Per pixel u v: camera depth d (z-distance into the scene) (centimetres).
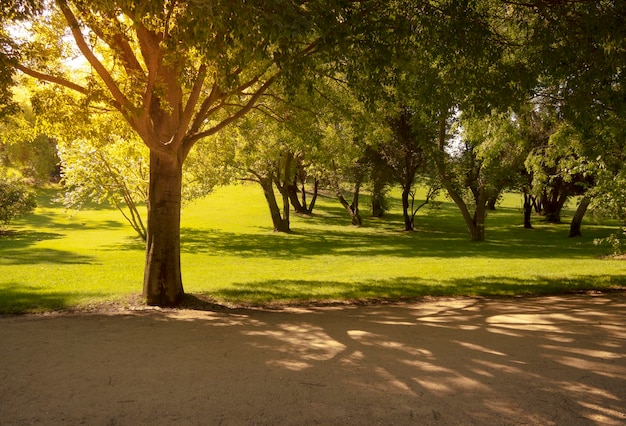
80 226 3866
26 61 981
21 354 621
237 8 628
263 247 2947
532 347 664
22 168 4678
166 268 1061
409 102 1223
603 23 846
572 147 1678
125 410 432
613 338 716
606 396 475
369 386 501
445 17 962
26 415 419
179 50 824
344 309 1031
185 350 649
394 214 5319
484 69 1005
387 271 1742
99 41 1122
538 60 971
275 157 2848
